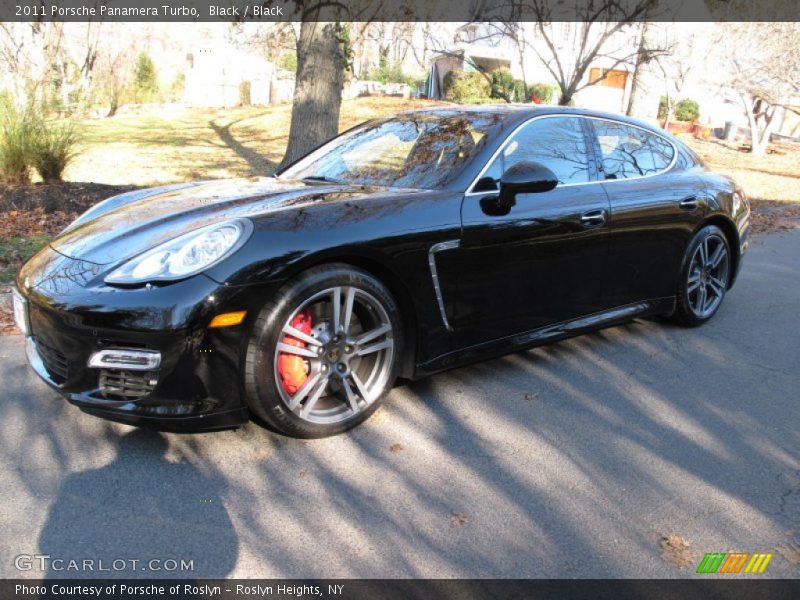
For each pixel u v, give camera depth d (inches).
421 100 963.3
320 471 113.5
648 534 100.2
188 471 111.7
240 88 1359.5
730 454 125.6
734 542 99.0
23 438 120.6
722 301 221.3
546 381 155.7
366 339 125.0
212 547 93.5
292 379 117.3
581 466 119.2
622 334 191.2
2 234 273.0
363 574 89.3
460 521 101.5
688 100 1291.8
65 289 113.7
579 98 1082.7
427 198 134.3
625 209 167.0
